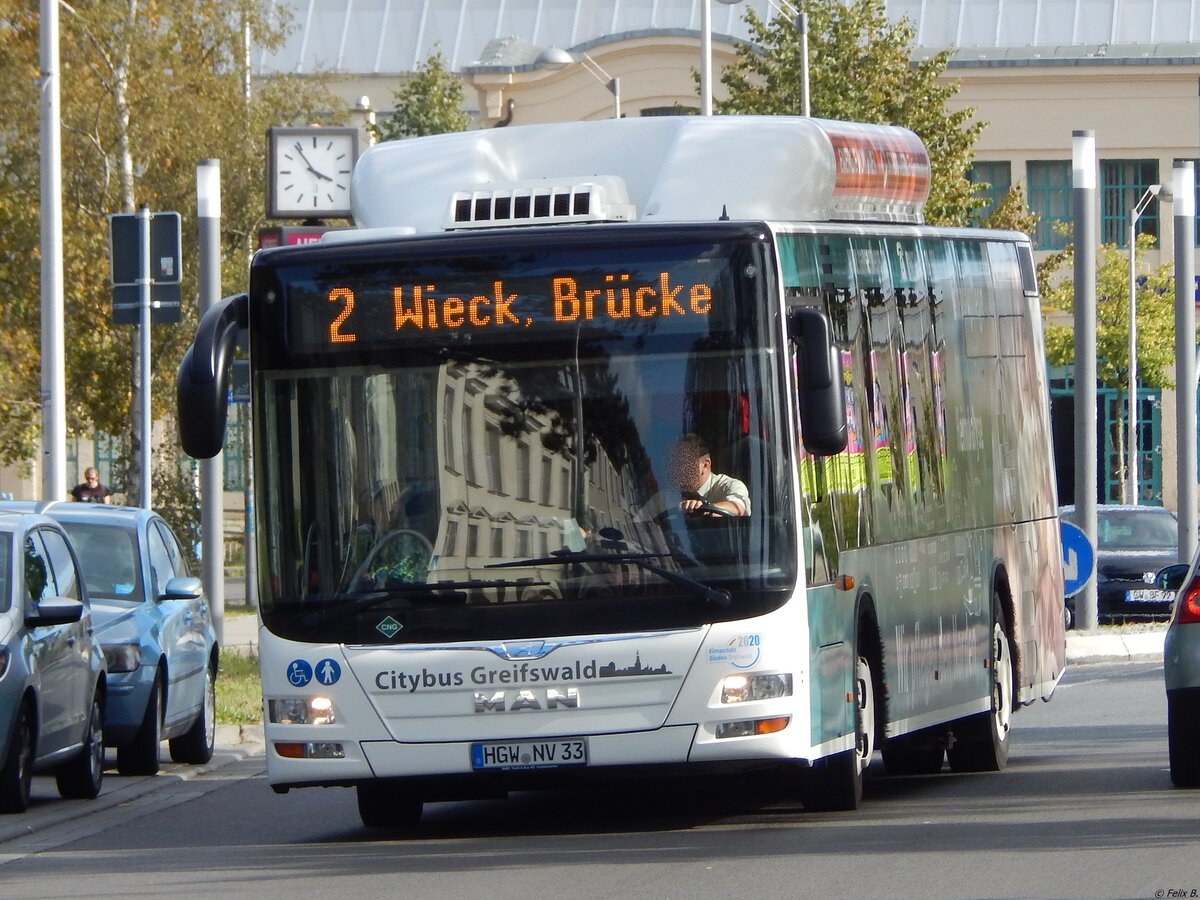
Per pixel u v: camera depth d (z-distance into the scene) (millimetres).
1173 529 87250
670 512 30531
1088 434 73625
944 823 32156
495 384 30906
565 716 30359
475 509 30750
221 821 37531
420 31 177000
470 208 33344
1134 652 71625
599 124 35562
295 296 31312
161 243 57094
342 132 65500
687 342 30781
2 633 37688
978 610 40156
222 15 110125
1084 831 30672
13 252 105938
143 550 47969
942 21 168750
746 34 173125
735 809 35719
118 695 44219
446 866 29281
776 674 30266
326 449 31125
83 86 105562
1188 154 159125
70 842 35031
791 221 32531
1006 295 43875
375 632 30734
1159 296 149500
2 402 100000
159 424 123188
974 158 161250
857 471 33844
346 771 30781
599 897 25828
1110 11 167500
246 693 59781
